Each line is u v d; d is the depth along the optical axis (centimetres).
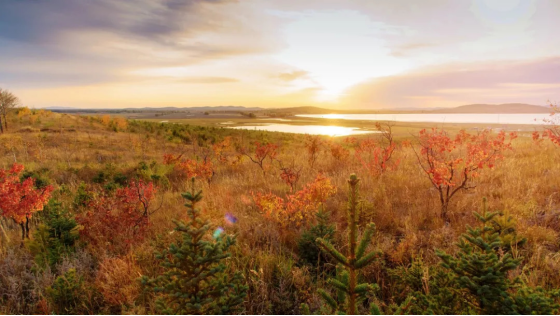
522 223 448
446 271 323
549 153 926
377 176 805
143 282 268
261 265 398
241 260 419
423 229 493
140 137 2738
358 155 1111
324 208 586
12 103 2961
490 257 252
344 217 549
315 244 430
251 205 672
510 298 232
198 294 262
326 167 1055
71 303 344
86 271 408
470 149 613
